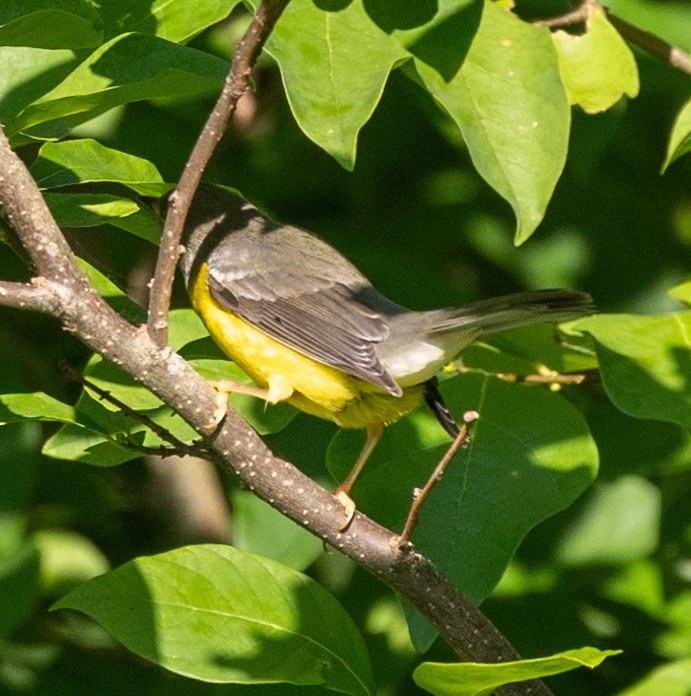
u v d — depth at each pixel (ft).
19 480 39.81
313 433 39.06
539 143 30.14
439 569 30.48
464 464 31.91
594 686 41.19
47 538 46.55
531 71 30.66
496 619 40.75
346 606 42.50
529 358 36.88
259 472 27.35
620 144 52.01
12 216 24.50
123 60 27.99
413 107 50.80
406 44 30.55
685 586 41.57
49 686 41.47
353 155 28.02
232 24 47.42
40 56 30.81
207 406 26.61
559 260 52.26
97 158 29.55
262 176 50.88
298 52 29.27
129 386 31.30
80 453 30.91
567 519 42.52
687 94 45.52
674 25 45.27
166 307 25.45
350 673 29.17
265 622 29.07
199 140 24.27
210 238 36.27
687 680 35.27
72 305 24.99
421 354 32.09
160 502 48.14
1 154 24.22
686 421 31.27
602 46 34.32
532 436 32.30
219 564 29.35
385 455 32.45
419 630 28.89
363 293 34.53
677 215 53.62
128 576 28.58
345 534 27.40
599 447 40.34
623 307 51.70
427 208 51.80
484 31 30.96
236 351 34.12
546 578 41.57
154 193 29.76
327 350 32.76
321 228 50.75
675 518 41.50
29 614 38.37
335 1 30.22
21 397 27.94
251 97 48.44
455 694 26.37
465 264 52.90
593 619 41.50
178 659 27.81
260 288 34.32
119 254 47.47
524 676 25.55
